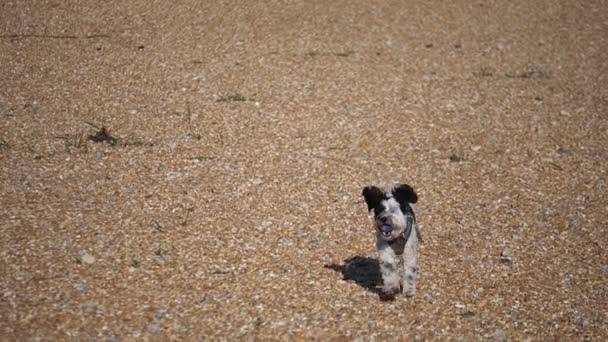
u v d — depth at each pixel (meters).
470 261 7.79
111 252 7.44
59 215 8.23
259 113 12.14
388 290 6.71
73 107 11.88
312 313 6.52
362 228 8.55
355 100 12.98
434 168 10.47
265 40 15.98
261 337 6.07
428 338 6.21
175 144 10.75
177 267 7.23
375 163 10.54
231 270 7.27
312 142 11.16
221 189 9.37
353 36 16.64
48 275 6.85
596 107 13.14
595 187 9.98
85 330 5.96
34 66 13.51
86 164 9.85
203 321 6.25
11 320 6.01
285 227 8.42
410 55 15.68
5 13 16.17
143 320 6.19
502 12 18.83
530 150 11.23
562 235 8.51
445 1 19.44
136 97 12.49
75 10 16.77
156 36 15.66
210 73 13.86
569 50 16.41
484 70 14.97
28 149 10.20
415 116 12.40
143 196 8.98
